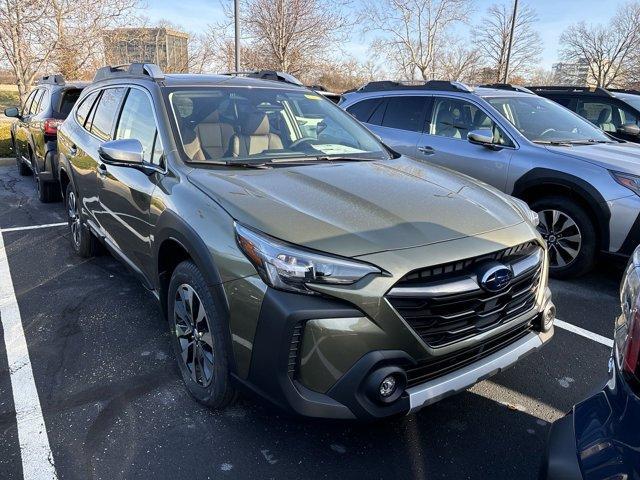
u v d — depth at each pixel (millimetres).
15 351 3369
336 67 20938
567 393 3049
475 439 2645
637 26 45469
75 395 2918
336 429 2688
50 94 7395
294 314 2100
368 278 2119
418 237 2316
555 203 4742
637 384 1407
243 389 2359
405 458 2502
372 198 2652
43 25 14211
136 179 3244
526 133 5305
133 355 3334
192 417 2742
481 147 5336
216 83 3707
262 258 2193
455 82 5949
